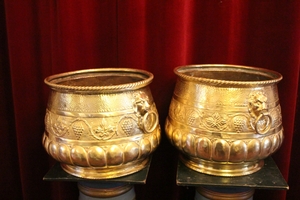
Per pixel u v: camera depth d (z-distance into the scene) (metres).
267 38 0.94
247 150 0.71
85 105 0.70
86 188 0.80
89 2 0.93
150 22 0.92
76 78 0.88
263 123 0.71
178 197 1.07
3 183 1.10
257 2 0.93
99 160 0.70
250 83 0.69
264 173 0.78
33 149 1.03
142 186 1.08
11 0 0.92
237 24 0.95
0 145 1.07
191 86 0.75
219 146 0.71
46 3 0.96
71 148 0.71
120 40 0.93
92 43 0.96
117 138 0.70
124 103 0.71
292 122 0.94
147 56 0.94
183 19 0.91
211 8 0.95
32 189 1.05
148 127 0.75
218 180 0.75
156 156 1.04
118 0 0.90
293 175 1.05
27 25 0.96
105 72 0.91
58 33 0.94
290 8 0.89
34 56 0.99
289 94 0.93
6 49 1.02
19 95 0.98
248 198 0.81
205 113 0.72
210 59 0.98
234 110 0.70
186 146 0.75
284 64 0.93
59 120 0.72
